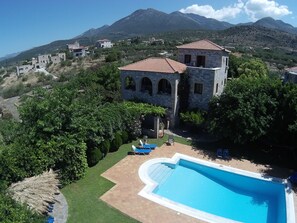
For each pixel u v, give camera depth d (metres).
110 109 26.78
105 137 24.83
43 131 18.94
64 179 19.52
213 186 22.28
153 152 26.61
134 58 94.88
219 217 16.78
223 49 33.34
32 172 16.91
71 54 178.25
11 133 19.17
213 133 28.25
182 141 29.86
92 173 21.80
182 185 22.00
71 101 21.42
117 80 43.50
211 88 32.47
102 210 16.95
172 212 17.05
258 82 28.27
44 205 14.37
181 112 33.94
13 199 13.10
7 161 15.72
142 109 30.14
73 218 16.00
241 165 24.39
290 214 17.05
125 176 21.45
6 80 142.00
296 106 23.66
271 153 27.05
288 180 21.64
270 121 25.52
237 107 26.22
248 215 18.67
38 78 123.88
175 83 32.09
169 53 99.69
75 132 20.19
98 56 134.38
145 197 18.58
